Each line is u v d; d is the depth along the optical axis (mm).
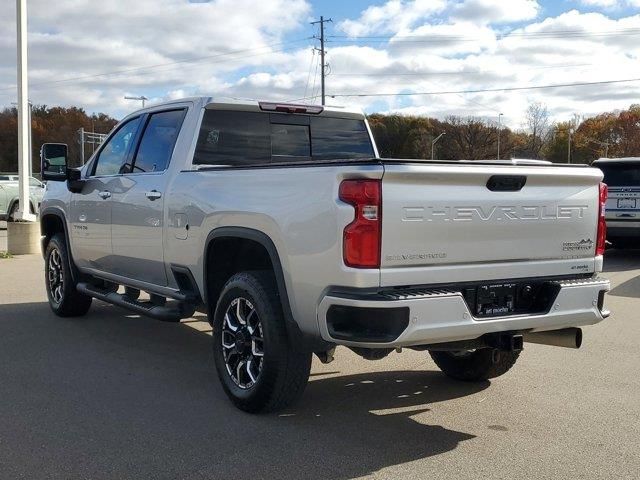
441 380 5547
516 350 4281
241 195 4562
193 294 5316
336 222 3781
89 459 3871
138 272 6062
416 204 3816
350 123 6473
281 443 4133
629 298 9617
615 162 13758
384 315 3680
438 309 3803
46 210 7699
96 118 88250
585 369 5906
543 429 4449
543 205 4328
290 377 4367
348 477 3674
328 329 3869
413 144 90500
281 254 4188
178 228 5266
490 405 4930
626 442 4234
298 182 4078
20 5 14672
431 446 4129
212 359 6043
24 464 3799
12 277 10789
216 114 5629
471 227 4020
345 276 3756
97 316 7805
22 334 6898
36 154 81312
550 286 4367
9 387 5180
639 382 5523
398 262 3793
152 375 5535
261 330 4414
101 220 6469
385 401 4980
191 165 5438
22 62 14500
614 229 13836
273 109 5914
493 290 4172
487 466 3842
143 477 3648
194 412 4664
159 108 6027
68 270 7367
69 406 4762
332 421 4535
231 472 3719
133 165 6172
